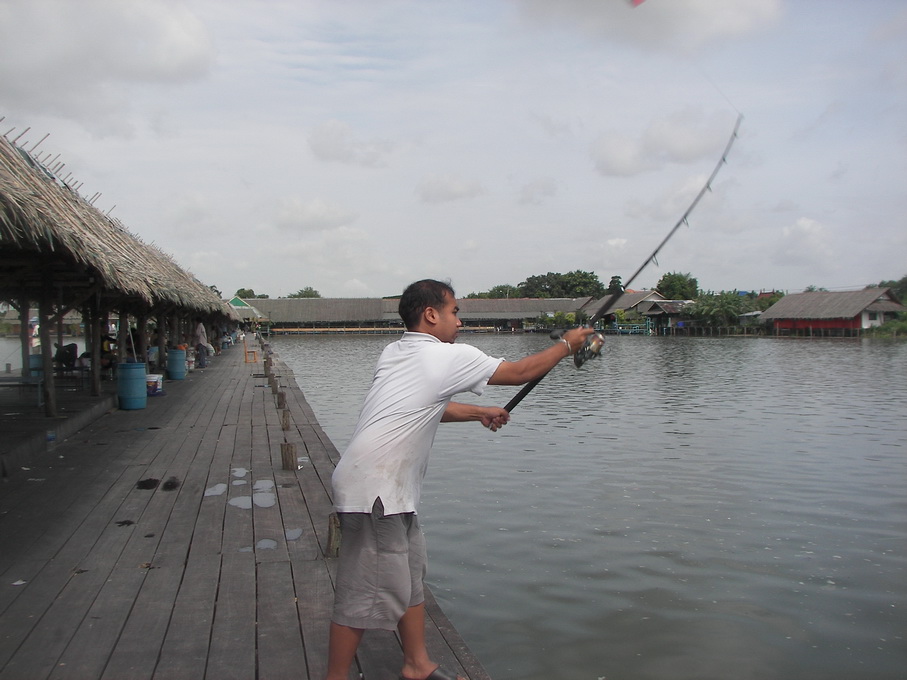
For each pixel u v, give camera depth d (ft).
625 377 85.40
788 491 29.94
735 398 63.16
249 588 13.74
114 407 40.75
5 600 13.10
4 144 23.25
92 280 31.58
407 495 9.23
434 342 9.64
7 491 21.20
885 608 18.47
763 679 15.14
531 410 55.36
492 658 15.92
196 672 10.52
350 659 9.39
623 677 15.16
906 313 191.83
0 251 27.48
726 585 19.93
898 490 30.09
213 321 110.11
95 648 11.23
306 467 24.77
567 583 20.04
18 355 52.47
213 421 35.70
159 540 16.66
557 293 333.83
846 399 62.03
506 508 27.35
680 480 31.81
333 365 115.75
